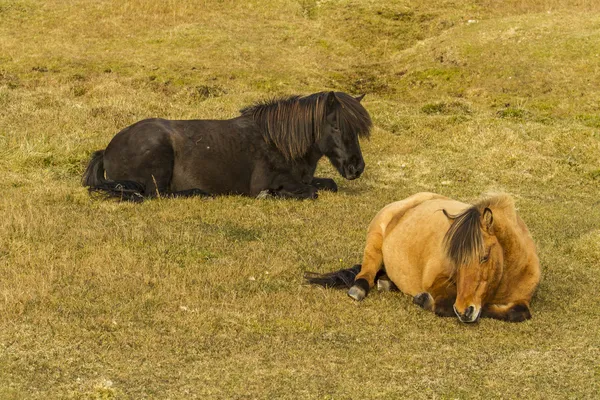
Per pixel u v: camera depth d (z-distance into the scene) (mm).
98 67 25797
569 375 7520
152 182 14352
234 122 14984
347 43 30344
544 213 14898
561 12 30828
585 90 24125
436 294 9148
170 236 11836
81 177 15633
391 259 9812
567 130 20844
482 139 20312
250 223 13047
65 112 20453
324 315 8984
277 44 29484
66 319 8562
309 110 14539
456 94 25203
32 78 24375
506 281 8844
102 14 31672
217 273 10266
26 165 16375
